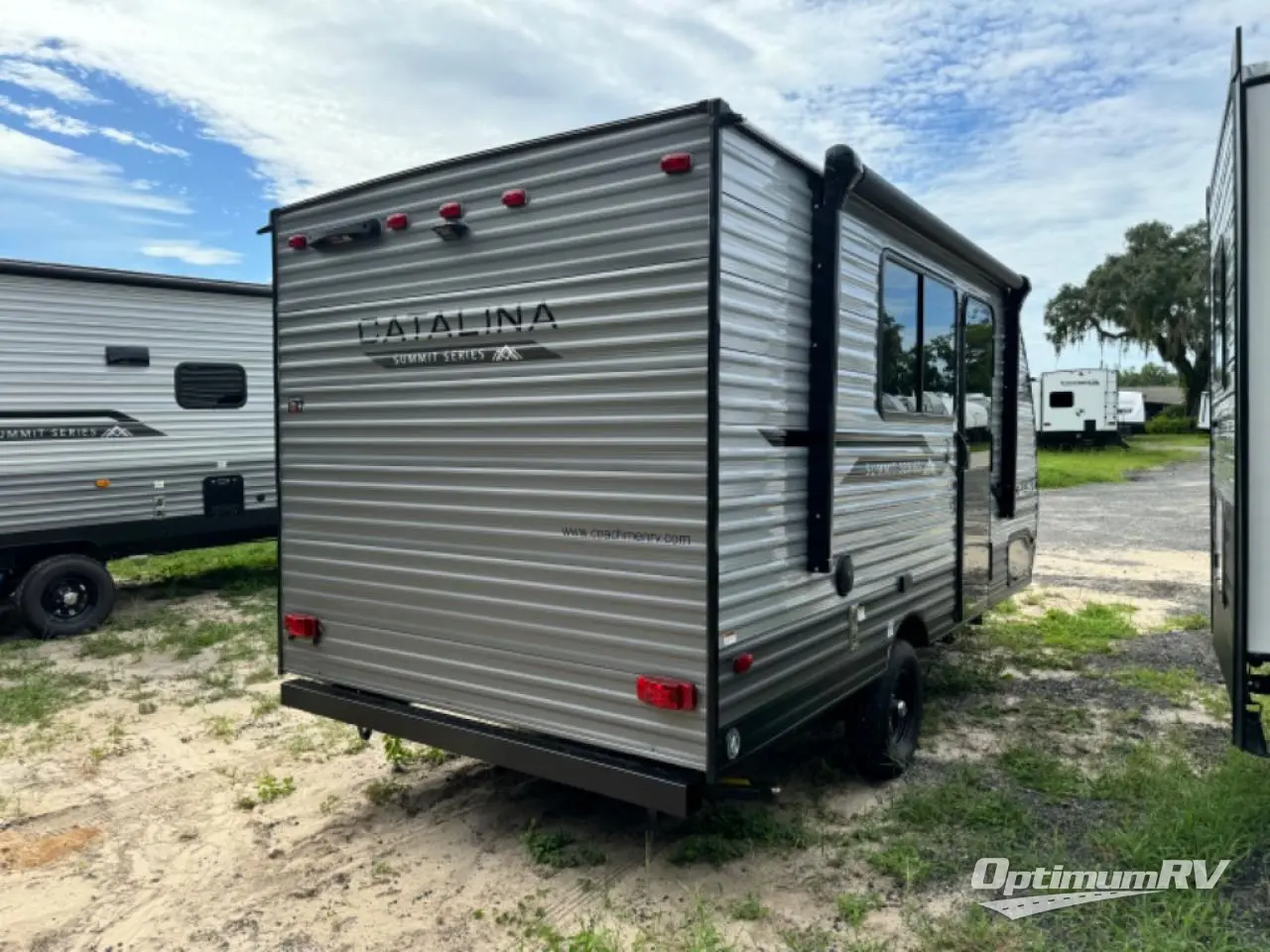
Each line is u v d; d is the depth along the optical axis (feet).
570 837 12.94
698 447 10.07
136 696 19.79
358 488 13.57
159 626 26.32
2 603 29.63
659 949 10.18
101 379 26.58
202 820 13.87
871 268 13.14
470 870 12.16
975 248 16.38
